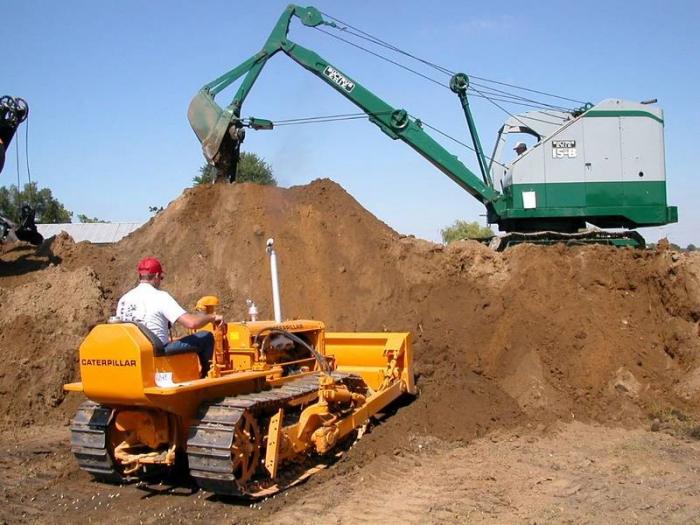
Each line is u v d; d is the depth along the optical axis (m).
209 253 14.16
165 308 7.00
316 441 7.66
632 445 9.17
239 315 13.07
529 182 14.66
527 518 6.44
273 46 15.63
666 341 11.59
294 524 6.27
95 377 6.55
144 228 15.33
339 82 15.80
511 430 9.91
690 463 8.35
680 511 6.65
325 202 14.73
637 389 10.82
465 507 6.73
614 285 12.38
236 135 14.97
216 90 15.17
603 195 14.61
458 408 10.14
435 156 15.62
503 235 14.70
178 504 6.81
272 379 7.84
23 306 12.23
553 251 12.77
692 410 10.59
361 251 13.89
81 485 7.50
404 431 9.25
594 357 11.14
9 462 8.52
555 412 10.44
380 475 7.76
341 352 10.23
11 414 10.70
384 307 12.98
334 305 13.17
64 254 14.47
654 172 14.64
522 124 15.20
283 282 13.54
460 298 12.61
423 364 11.36
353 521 6.35
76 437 7.25
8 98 14.37
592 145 14.64
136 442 7.22
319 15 15.73
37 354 11.57
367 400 8.80
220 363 7.45
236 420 6.55
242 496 6.77
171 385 6.51
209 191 15.05
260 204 14.64
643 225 14.90
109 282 13.69
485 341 11.72
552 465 8.27
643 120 14.69
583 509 6.70
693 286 11.64
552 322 11.54
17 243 15.17
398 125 15.66
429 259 13.45
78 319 12.27
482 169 15.60
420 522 6.34
